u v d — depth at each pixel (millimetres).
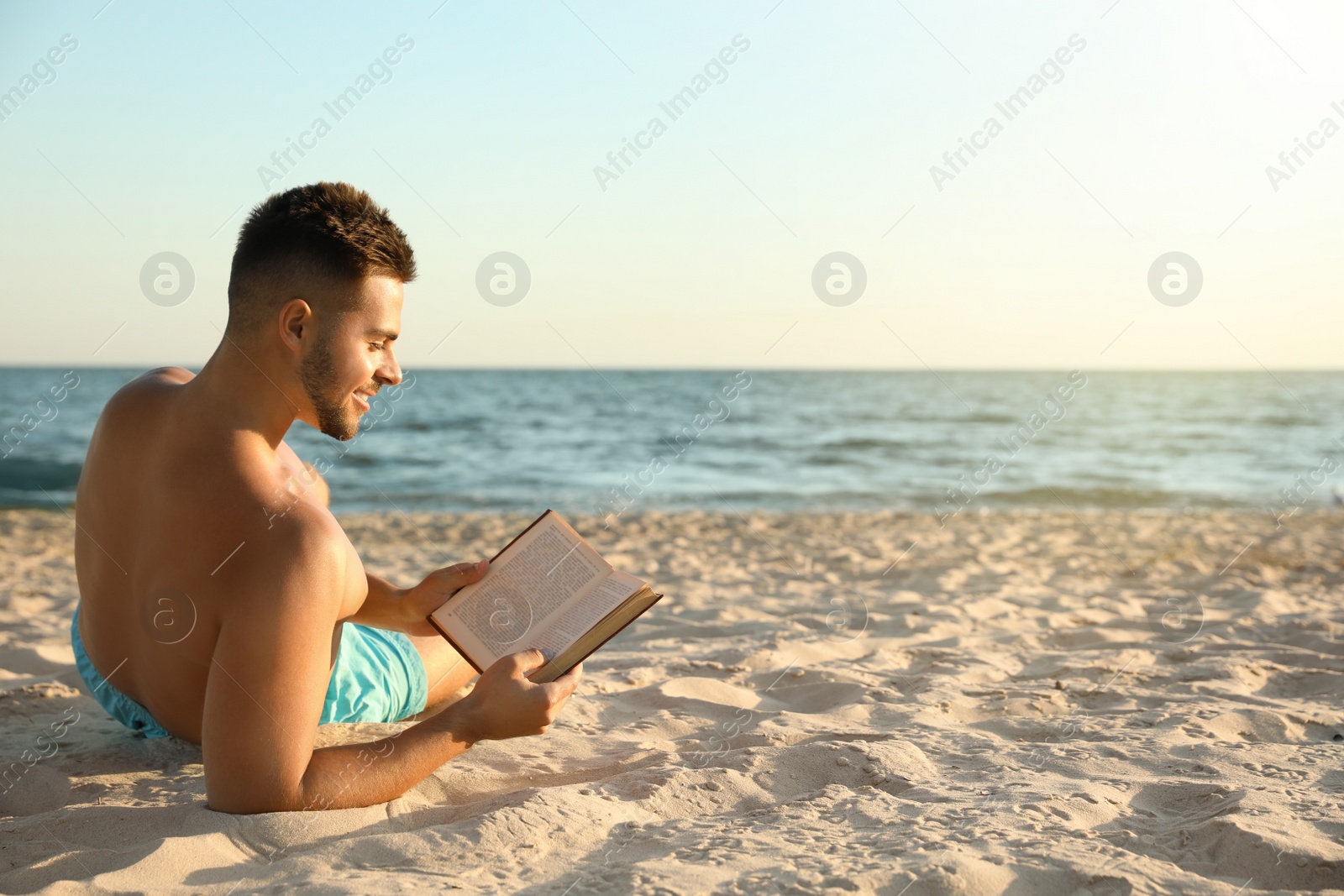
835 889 1327
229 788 1648
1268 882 1417
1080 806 1724
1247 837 1510
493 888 1402
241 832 1597
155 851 1503
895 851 1492
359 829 1657
